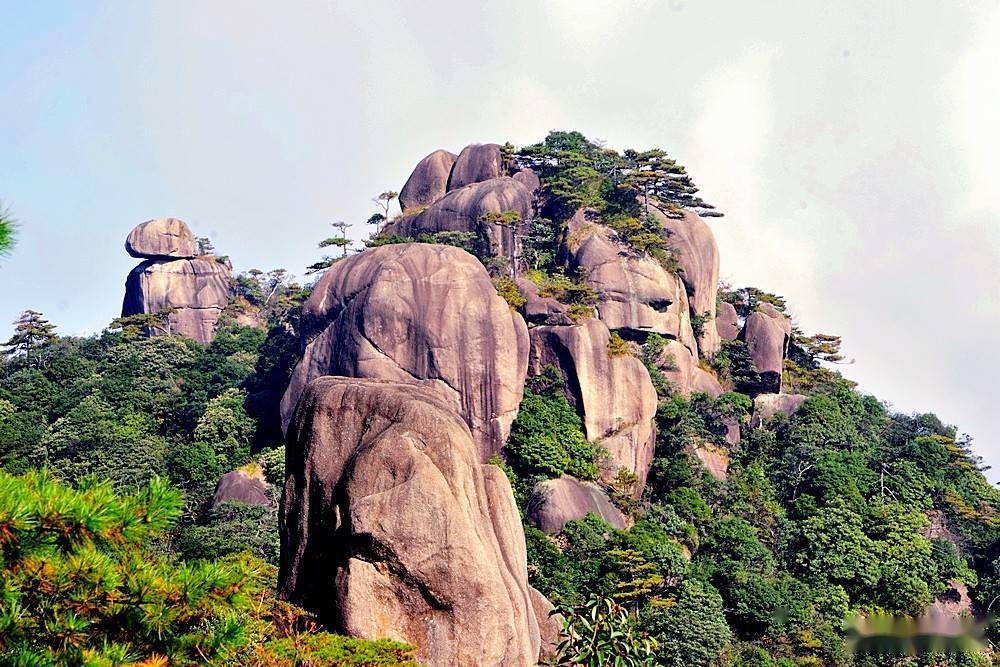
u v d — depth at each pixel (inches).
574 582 1974.7
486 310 2495.1
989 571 2416.3
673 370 2851.9
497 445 2437.3
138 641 576.1
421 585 905.5
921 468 2746.1
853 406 3159.5
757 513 2485.2
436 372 2421.3
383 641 860.0
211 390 3038.9
